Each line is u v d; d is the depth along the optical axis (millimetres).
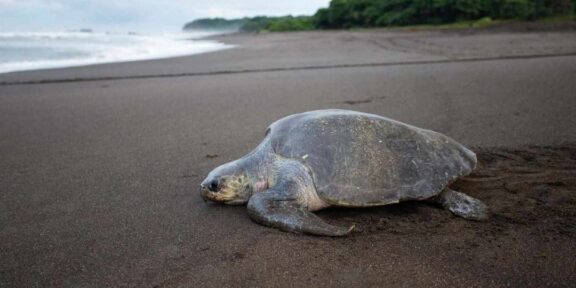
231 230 906
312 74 3279
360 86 2619
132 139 1670
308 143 982
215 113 2072
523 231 848
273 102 2275
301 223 861
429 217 938
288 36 10117
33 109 2244
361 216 956
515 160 1251
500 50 4289
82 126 1890
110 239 881
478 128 1619
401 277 711
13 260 808
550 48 4203
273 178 990
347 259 771
